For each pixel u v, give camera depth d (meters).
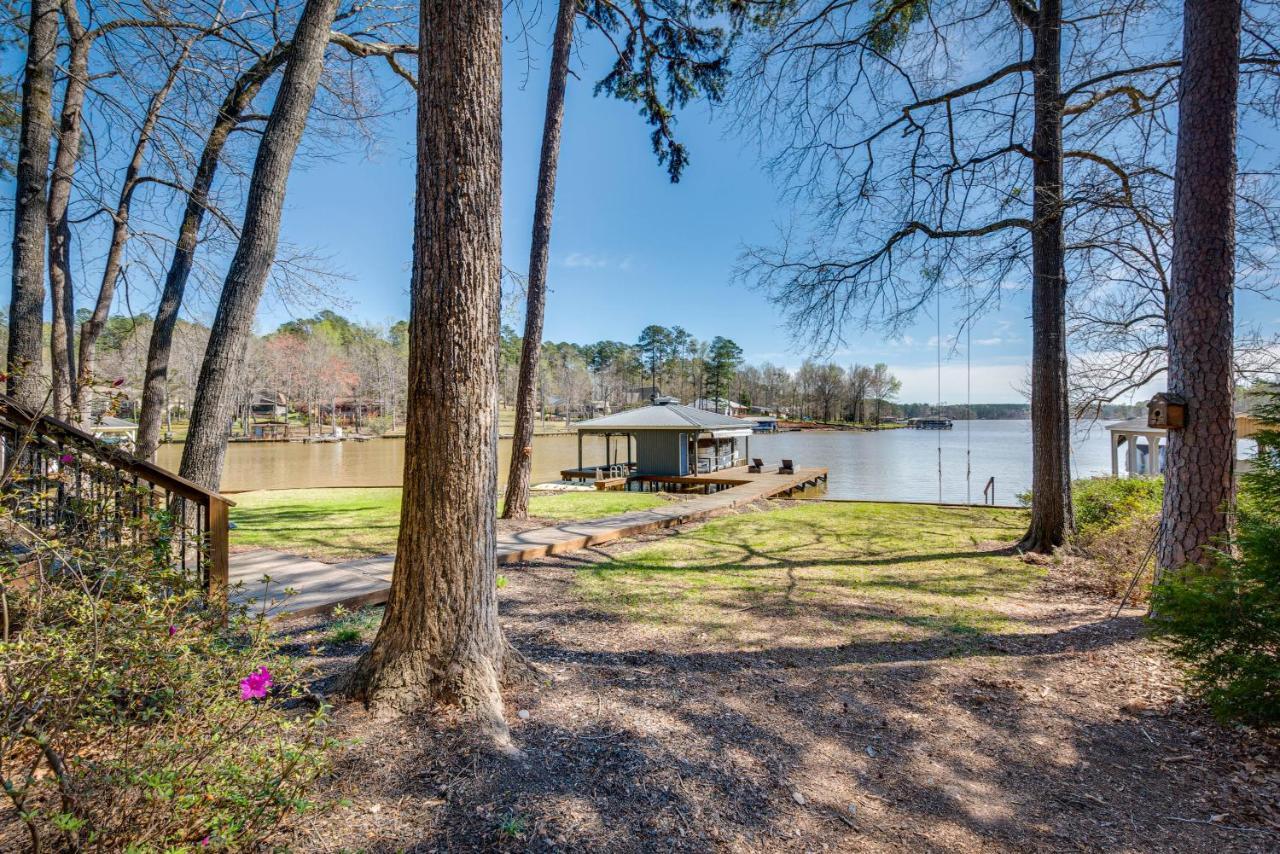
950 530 8.65
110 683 1.61
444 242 2.60
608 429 18.95
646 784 2.19
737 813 2.11
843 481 22.11
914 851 1.99
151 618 1.75
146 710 1.72
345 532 7.16
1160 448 14.02
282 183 4.85
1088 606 4.82
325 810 1.68
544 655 3.45
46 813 1.46
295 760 1.57
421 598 2.60
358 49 6.87
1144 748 2.70
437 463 2.62
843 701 3.06
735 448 23.83
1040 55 6.55
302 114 4.91
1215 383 4.11
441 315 2.60
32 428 2.14
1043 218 6.23
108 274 6.82
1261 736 2.74
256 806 1.53
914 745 2.68
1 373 2.44
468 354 2.63
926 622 4.38
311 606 3.91
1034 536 6.91
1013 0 6.68
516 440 8.73
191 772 1.50
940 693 3.20
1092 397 10.10
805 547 7.26
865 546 7.34
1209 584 2.85
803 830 2.06
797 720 2.83
